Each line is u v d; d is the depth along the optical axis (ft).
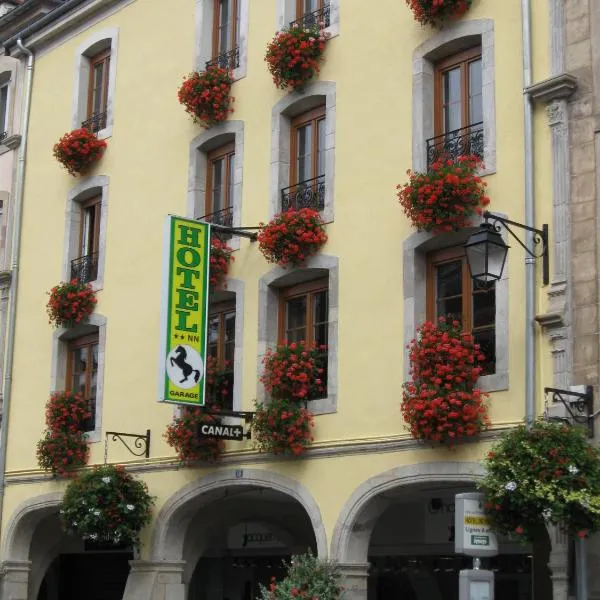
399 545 58.70
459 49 49.93
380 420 48.88
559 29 45.44
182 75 63.46
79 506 57.36
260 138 57.77
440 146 49.57
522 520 39.99
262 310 55.36
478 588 40.45
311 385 52.29
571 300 43.14
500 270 41.78
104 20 69.97
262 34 59.00
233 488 55.31
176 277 53.06
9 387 70.85
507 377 44.50
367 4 53.72
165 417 59.31
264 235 53.83
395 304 49.39
